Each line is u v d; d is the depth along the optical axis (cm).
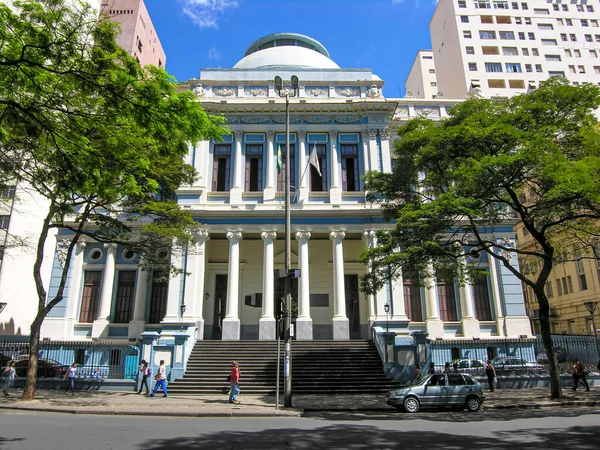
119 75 916
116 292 3108
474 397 1648
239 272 3278
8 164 1125
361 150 3244
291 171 3222
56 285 3056
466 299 3019
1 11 859
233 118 3269
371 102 3234
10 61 842
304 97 3341
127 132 1068
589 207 1664
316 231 3014
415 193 2294
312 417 1478
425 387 1659
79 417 1417
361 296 3212
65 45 882
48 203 3856
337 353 2500
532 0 6844
